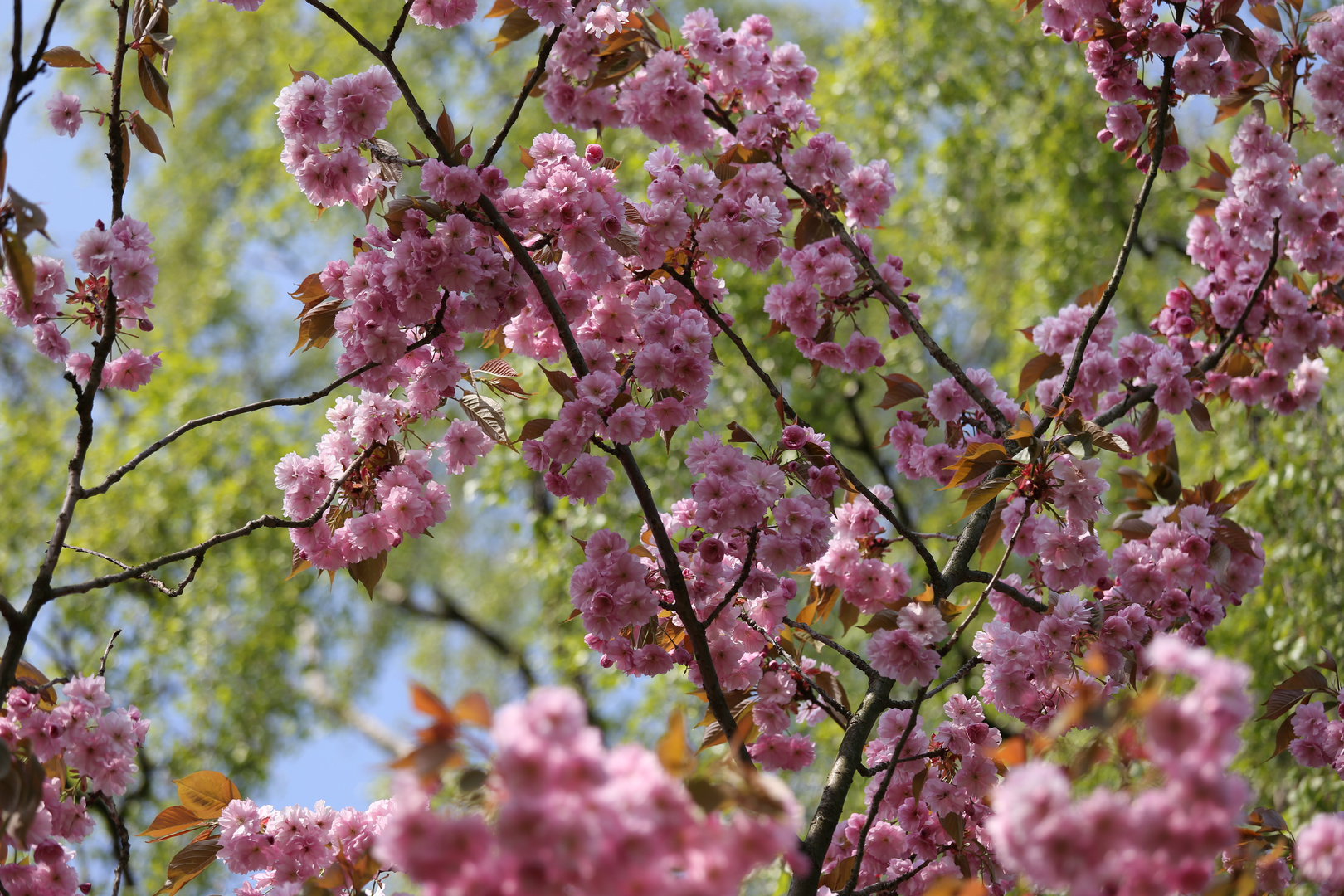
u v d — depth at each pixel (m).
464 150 3.02
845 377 8.41
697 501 2.79
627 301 3.22
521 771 1.36
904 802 3.04
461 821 1.40
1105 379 3.60
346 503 2.99
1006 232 8.83
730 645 3.04
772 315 3.69
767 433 7.44
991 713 3.52
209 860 2.64
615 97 3.69
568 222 2.95
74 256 2.49
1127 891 1.44
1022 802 1.38
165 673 8.37
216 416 2.59
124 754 2.31
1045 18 3.66
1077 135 8.11
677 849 1.40
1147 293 8.18
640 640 2.97
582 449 3.00
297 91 2.92
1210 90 3.62
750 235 3.23
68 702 2.27
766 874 4.32
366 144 3.06
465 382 3.20
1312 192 3.64
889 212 8.74
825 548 2.95
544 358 3.40
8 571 8.45
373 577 2.97
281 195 11.24
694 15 3.51
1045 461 2.82
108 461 8.83
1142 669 3.01
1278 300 3.76
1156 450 3.69
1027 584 3.31
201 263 12.30
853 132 8.80
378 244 2.97
